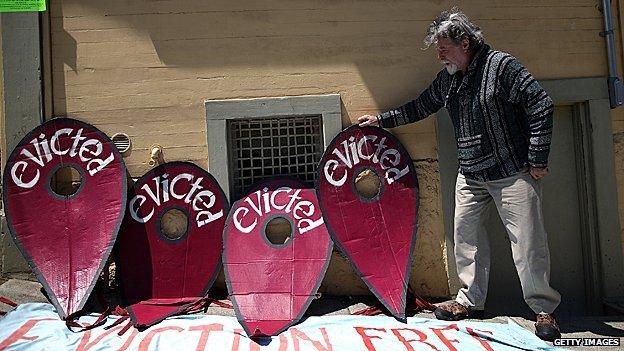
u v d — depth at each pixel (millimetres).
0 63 4180
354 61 4270
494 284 4375
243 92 4227
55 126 3973
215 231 4031
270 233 4105
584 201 4375
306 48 4254
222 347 3250
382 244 3996
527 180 3502
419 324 3623
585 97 4328
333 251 4195
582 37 4379
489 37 4320
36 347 3244
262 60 4238
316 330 3502
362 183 4160
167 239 3969
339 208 4020
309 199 4094
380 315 3805
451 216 4211
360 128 4137
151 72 4199
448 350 3260
